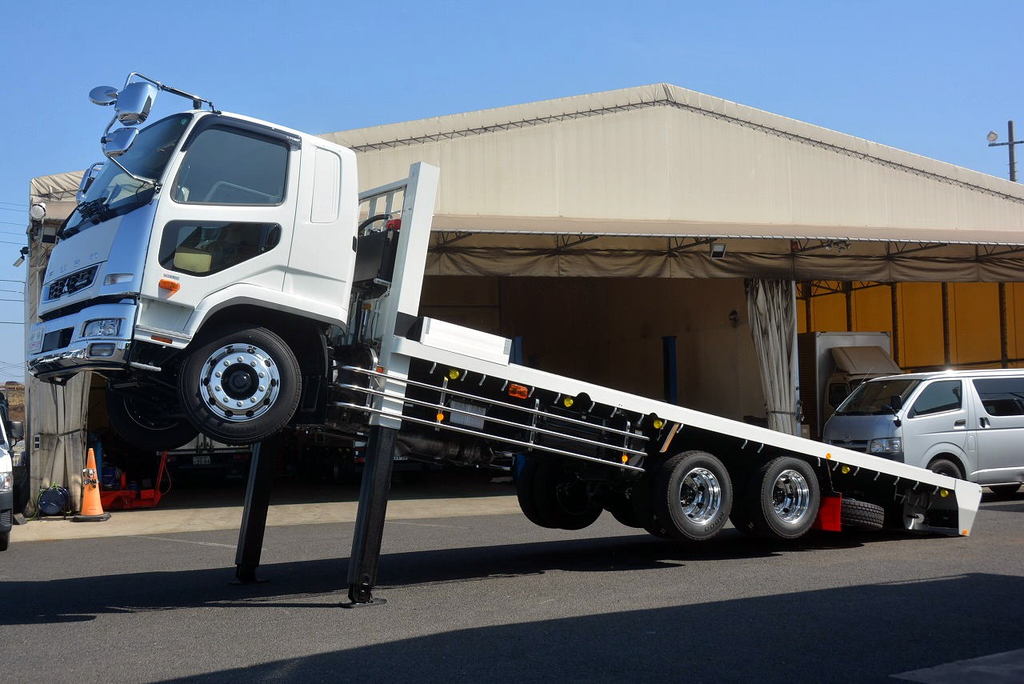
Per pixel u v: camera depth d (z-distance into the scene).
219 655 5.69
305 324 7.12
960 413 13.92
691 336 22.88
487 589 7.81
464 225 16.59
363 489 7.27
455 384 7.82
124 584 8.62
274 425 6.69
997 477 14.09
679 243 18.44
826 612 6.63
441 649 5.71
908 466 10.20
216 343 6.57
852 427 14.04
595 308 27.27
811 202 21.98
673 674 5.11
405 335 7.27
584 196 20.17
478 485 20.47
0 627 6.68
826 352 20.28
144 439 8.01
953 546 9.95
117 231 6.52
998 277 20.64
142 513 16.27
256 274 6.73
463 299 28.17
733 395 21.42
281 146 6.95
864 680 4.99
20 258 12.72
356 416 7.40
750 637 5.93
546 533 12.05
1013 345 23.30
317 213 7.02
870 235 18.70
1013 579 7.89
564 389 8.16
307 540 12.11
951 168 23.30
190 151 6.57
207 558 10.58
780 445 9.34
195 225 6.50
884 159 22.70
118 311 6.34
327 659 5.52
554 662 5.38
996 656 5.44
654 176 20.73
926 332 25.06
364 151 18.75
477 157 19.50
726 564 8.96
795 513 9.48
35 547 12.07
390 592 7.73
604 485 9.65
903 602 6.96
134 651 5.85
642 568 8.83
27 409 15.69
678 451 9.19
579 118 20.25
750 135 21.58
